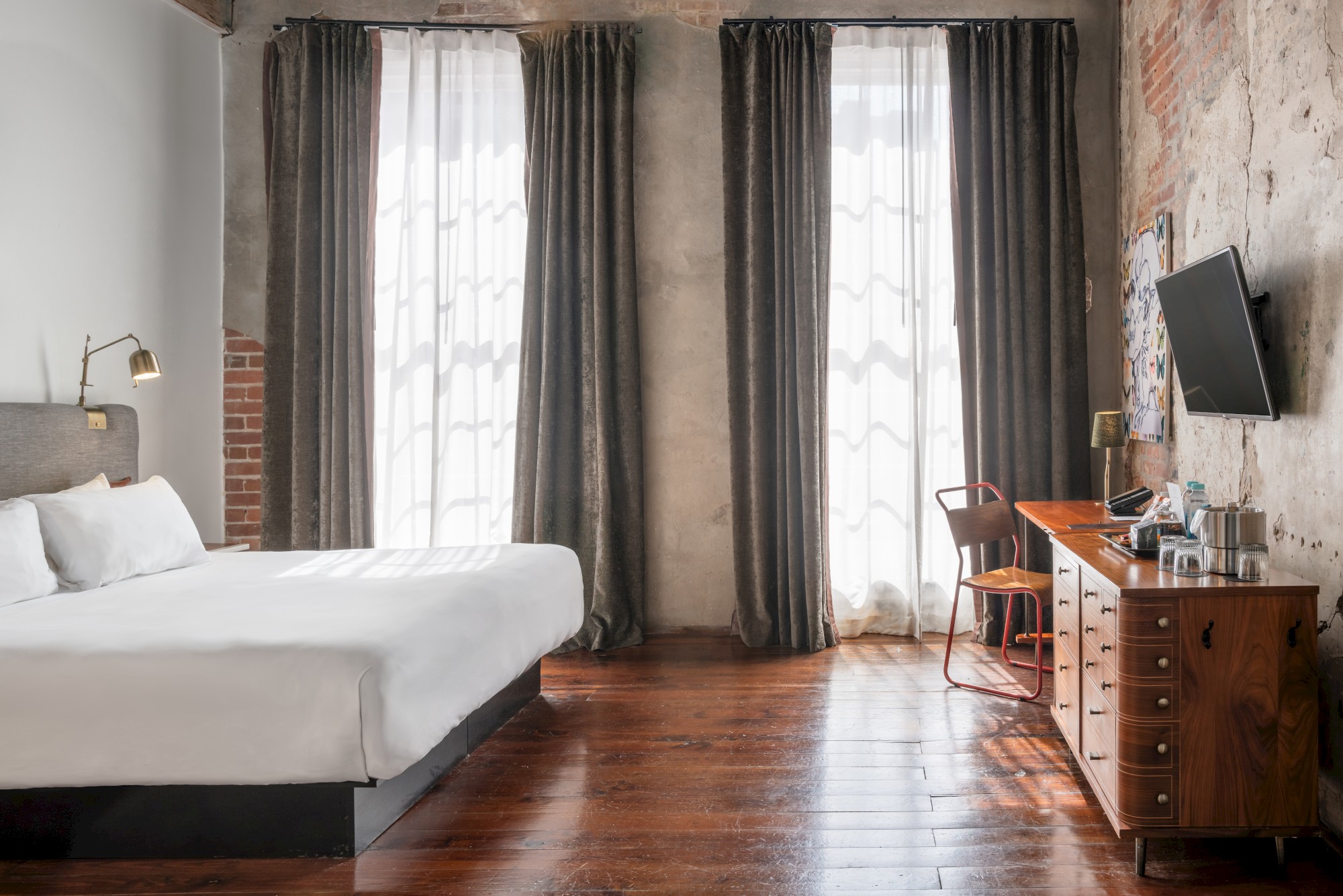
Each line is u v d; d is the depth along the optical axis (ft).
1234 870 7.30
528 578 10.78
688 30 15.05
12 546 9.43
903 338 14.93
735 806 8.56
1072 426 14.30
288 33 14.89
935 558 15.06
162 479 12.09
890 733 10.46
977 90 14.42
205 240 15.20
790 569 14.30
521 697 11.55
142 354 12.45
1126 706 7.25
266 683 7.25
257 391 15.61
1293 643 7.14
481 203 15.24
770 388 14.61
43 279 12.07
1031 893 6.99
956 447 14.92
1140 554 8.64
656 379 15.17
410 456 15.25
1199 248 11.18
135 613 8.68
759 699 11.80
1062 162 14.29
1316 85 8.38
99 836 7.66
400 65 15.29
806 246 14.33
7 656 7.38
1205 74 10.94
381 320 15.33
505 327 15.24
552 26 14.61
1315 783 7.13
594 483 14.74
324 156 14.78
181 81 14.62
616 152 14.65
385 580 10.11
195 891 7.13
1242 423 10.02
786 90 14.38
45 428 11.48
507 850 7.73
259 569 11.05
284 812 7.66
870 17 14.83
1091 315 14.70
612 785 9.08
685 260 15.16
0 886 7.22
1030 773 9.27
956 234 14.46
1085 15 14.67
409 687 7.54
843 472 14.99
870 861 7.48
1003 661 13.33
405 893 7.05
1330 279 8.16
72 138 12.50
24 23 11.72
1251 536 7.59
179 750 7.25
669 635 15.21
